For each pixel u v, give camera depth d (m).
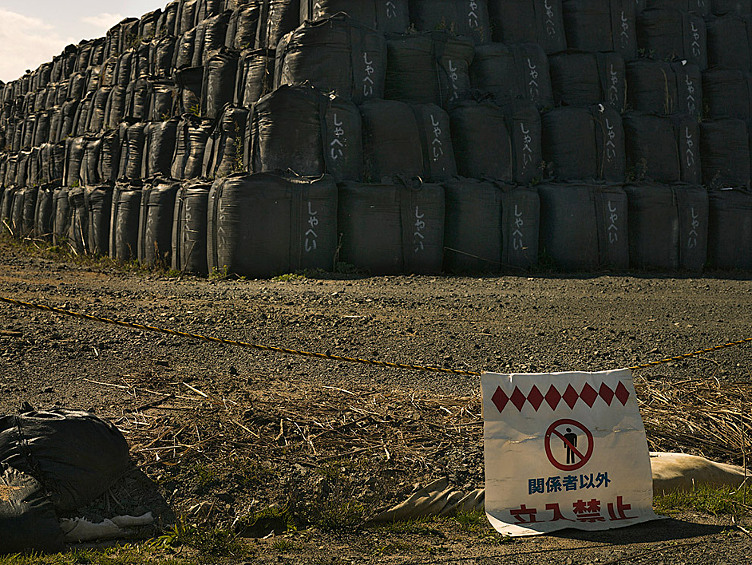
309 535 4.39
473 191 16.12
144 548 4.06
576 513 4.60
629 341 9.23
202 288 12.96
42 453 4.21
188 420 5.60
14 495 3.87
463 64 17.97
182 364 7.47
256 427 5.60
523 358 8.32
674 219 17.61
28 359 7.29
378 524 4.65
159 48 22.86
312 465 5.10
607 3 20.02
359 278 14.67
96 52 27.45
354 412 6.09
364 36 17.03
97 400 6.10
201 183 16.22
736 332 9.83
